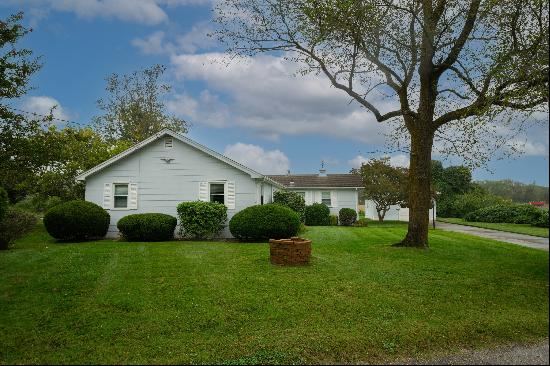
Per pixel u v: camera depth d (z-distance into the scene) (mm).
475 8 12586
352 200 35188
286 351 5680
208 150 19594
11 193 24375
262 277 9836
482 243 16734
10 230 16469
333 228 25219
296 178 37906
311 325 6711
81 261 11734
